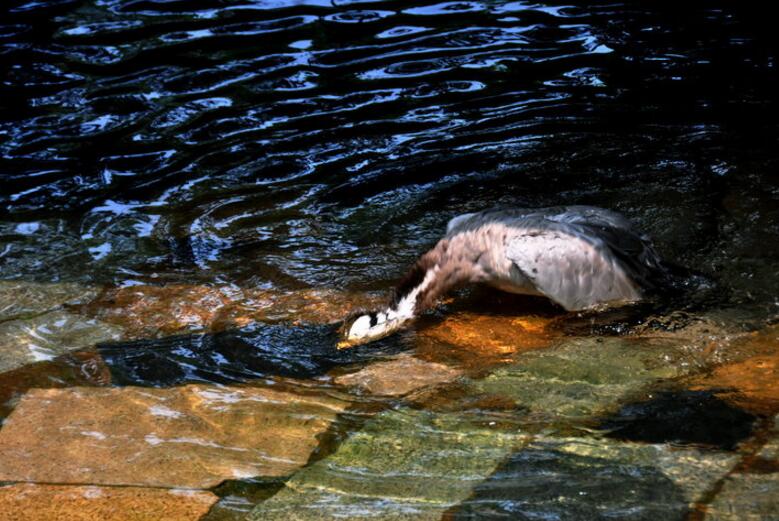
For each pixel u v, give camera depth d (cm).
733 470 707
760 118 1435
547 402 830
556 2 2030
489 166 1338
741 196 1207
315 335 973
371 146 1416
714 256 1074
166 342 958
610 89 1579
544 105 1532
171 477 735
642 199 1215
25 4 2134
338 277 1088
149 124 1506
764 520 641
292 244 1163
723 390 834
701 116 1457
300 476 732
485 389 858
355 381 882
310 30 1916
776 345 909
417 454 755
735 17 1884
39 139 1464
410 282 1020
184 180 1334
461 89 1606
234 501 702
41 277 1098
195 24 1969
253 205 1262
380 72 1691
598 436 768
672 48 1744
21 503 703
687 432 766
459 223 1048
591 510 664
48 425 811
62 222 1230
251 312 1018
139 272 1107
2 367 912
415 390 862
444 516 670
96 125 1509
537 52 1756
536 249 964
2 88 1659
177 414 826
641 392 839
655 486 691
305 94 1609
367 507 687
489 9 2000
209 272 1105
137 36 1908
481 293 1081
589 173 1298
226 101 1586
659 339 935
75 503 702
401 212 1230
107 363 919
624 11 1950
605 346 929
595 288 977
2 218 1242
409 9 2020
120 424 811
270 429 801
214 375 895
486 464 736
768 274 1037
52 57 1805
